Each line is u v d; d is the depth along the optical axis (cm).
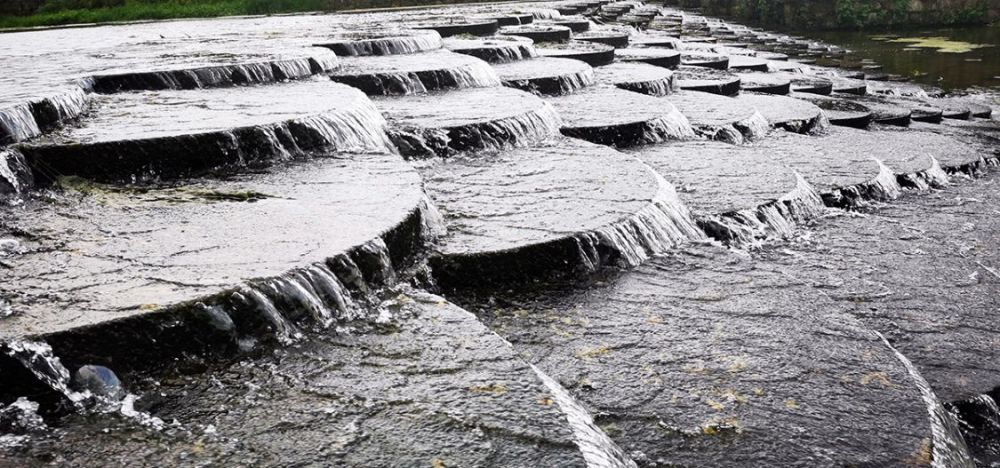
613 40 1727
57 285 404
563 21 2125
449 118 823
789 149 950
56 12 3089
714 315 489
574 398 394
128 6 3180
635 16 3130
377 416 338
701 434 375
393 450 316
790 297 517
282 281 407
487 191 652
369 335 406
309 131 688
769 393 405
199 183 595
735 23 3847
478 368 375
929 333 523
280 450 316
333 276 432
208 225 493
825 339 462
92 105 779
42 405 343
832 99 1368
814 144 980
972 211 792
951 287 595
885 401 402
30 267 429
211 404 346
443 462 309
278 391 356
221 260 432
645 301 506
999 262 650
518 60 1321
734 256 588
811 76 1698
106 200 552
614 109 973
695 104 1114
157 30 1992
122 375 362
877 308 556
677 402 397
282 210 523
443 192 653
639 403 396
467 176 700
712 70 1498
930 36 3164
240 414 339
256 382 363
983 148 1067
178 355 376
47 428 330
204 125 664
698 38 2794
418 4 3366
